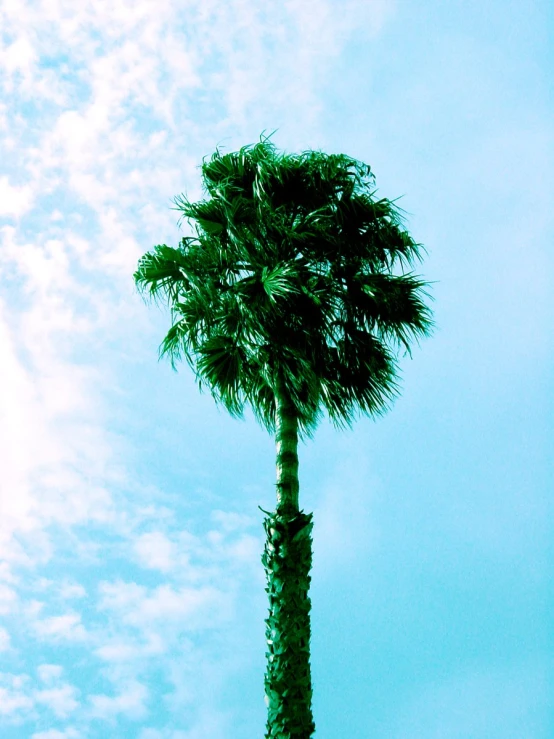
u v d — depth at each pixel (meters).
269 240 9.70
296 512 8.58
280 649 7.73
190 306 10.14
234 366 9.80
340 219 10.12
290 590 7.97
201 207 10.31
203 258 10.16
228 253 9.95
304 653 7.74
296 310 9.38
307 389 9.41
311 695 7.63
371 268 10.24
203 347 9.80
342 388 9.76
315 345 9.39
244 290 9.41
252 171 10.45
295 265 9.41
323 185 10.19
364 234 10.29
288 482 8.76
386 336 10.20
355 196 10.35
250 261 9.69
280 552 8.19
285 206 10.12
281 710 7.44
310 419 9.72
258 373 9.90
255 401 10.05
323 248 9.89
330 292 9.74
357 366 9.79
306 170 10.22
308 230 9.78
